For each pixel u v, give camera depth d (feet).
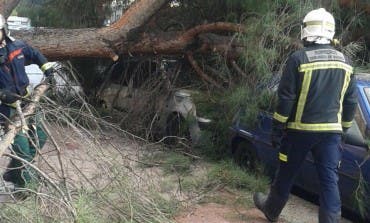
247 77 19.26
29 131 14.46
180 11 24.20
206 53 22.59
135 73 25.40
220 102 20.75
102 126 18.17
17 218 11.50
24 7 27.76
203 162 20.67
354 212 15.46
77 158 14.78
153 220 13.98
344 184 15.14
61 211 11.57
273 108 18.21
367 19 20.79
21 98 14.82
